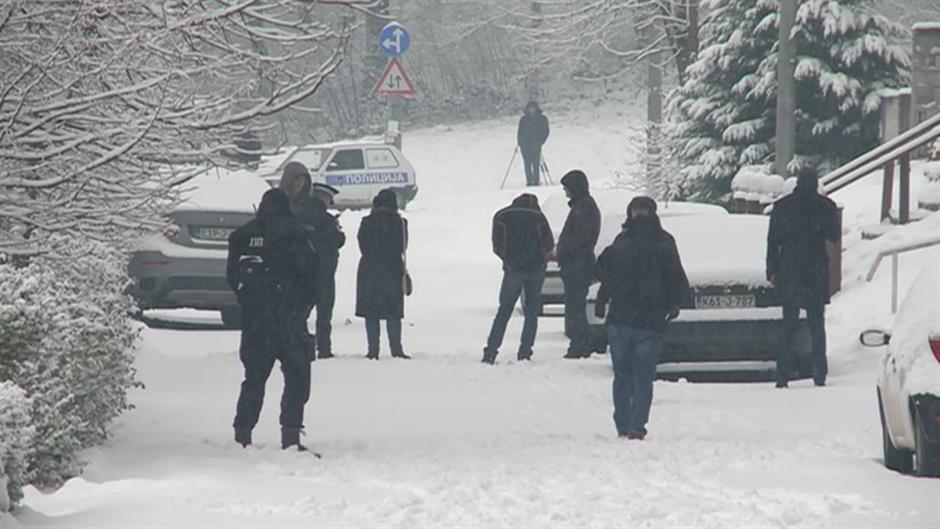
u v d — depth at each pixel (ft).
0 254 116.57
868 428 140.67
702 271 179.32
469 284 304.30
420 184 545.03
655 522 90.89
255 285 125.29
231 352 198.59
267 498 97.81
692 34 394.11
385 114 642.22
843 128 339.36
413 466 115.75
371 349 195.00
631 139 395.14
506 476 110.42
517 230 192.03
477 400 159.84
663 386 177.37
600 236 203.41
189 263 219.20
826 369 177.47
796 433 138.21
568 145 577.02
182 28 114.21
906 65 340.59
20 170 116.57
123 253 141.69
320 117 652.07
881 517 92.84
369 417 147.23
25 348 105.29
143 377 171.73
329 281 193.36
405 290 196.44
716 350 178.50
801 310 184.03
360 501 97.50
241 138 130.52
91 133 116.88
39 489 104.68
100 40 114.93
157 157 120.98
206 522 88.69
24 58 116.06
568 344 219.00
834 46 338.75
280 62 117.50
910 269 228.02
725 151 348.18
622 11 417.69
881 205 262.47
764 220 190.39
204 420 140.56
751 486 105.81
